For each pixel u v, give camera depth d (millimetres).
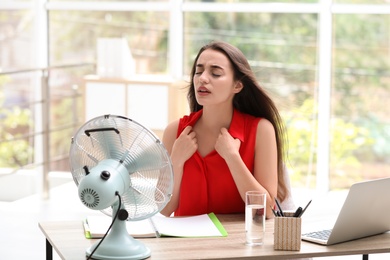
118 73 5879
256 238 2492
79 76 6211
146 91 5746
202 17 5945
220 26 5906
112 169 2369
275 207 2943
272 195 2914
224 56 2893
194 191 2967
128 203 2463
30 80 6336
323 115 5664
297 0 5680
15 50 6336
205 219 2793
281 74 5777
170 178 2428
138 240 2496
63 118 6254
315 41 5672
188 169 2969
